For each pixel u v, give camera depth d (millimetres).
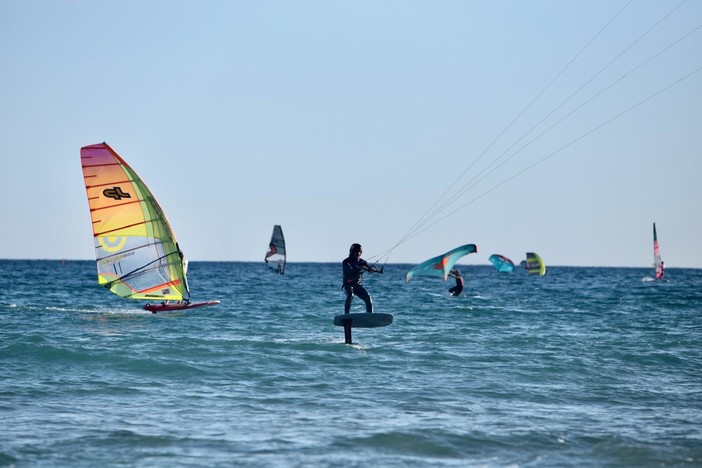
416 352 76812
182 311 127312
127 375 61156
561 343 86188
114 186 121312
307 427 44469
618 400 54062
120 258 123250
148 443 40438
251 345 78938
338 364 68250
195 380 59594
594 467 37219
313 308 143125
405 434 42906
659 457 38844
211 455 38469
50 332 91188
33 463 36594
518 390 57312
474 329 103000
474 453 39781
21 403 49719
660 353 77188
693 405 52531
